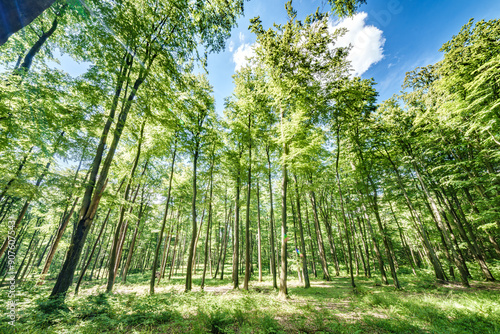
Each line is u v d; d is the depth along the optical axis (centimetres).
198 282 1880
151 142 1301
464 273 1241
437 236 1973
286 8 958
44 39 586
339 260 3272
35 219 2519
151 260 4884
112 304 687
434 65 1476
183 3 714
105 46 625
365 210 1578
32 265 3203
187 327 546
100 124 787
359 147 1531
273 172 1839
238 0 652
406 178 1778
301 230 1557
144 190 1880
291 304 838
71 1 339
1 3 128
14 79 553
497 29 1059
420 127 1545
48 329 461
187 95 1223
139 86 906
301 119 1128
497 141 1065
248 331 515
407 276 1914
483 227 1227
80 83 661
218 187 1938
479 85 1020
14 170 852
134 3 747
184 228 2914
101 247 2886
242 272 3038
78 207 1755
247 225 1348
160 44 802
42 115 618
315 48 1088
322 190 2130
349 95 1320
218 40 714
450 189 1734
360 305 824
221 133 1648
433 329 556
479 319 619
